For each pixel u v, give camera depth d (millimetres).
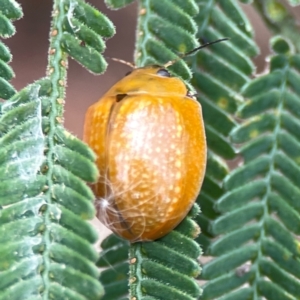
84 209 78
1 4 82
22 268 77
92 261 77
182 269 83
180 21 85
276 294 85
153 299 82
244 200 86
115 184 82
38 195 78
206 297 85
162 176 81
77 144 79
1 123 79
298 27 87
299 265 85
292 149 86
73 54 82
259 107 87
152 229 82
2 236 77
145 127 82
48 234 77
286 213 86
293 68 87
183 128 82
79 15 82
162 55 85
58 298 77
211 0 87
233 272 86
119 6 85
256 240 86
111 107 83
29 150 79
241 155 87
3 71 82
